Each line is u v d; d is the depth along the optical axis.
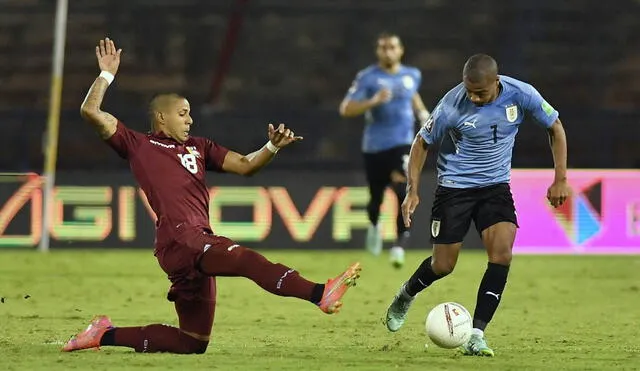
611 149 77.62
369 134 57.16
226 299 43.59
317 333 33.34
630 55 91.81
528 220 67.44
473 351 27.92
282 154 77.25
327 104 89.31
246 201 66.69
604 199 67.38
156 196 25.86
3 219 65.94
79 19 90.31
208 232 26.02
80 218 66.38
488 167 28.86
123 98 86.50
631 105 89.94
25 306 40.50
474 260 62.16
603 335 33.38
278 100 89.19
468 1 93.38
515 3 93.50
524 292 47.25
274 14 92.00
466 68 27.61
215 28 90.38
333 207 67.31
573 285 50.41
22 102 87.50
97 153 79.06
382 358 27.39
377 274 54.34
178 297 26.28
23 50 90.06
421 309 40.44
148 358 26.67
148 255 63.62
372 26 92.25
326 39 91.69
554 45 91.94
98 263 58.84
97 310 39.31
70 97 87.69
